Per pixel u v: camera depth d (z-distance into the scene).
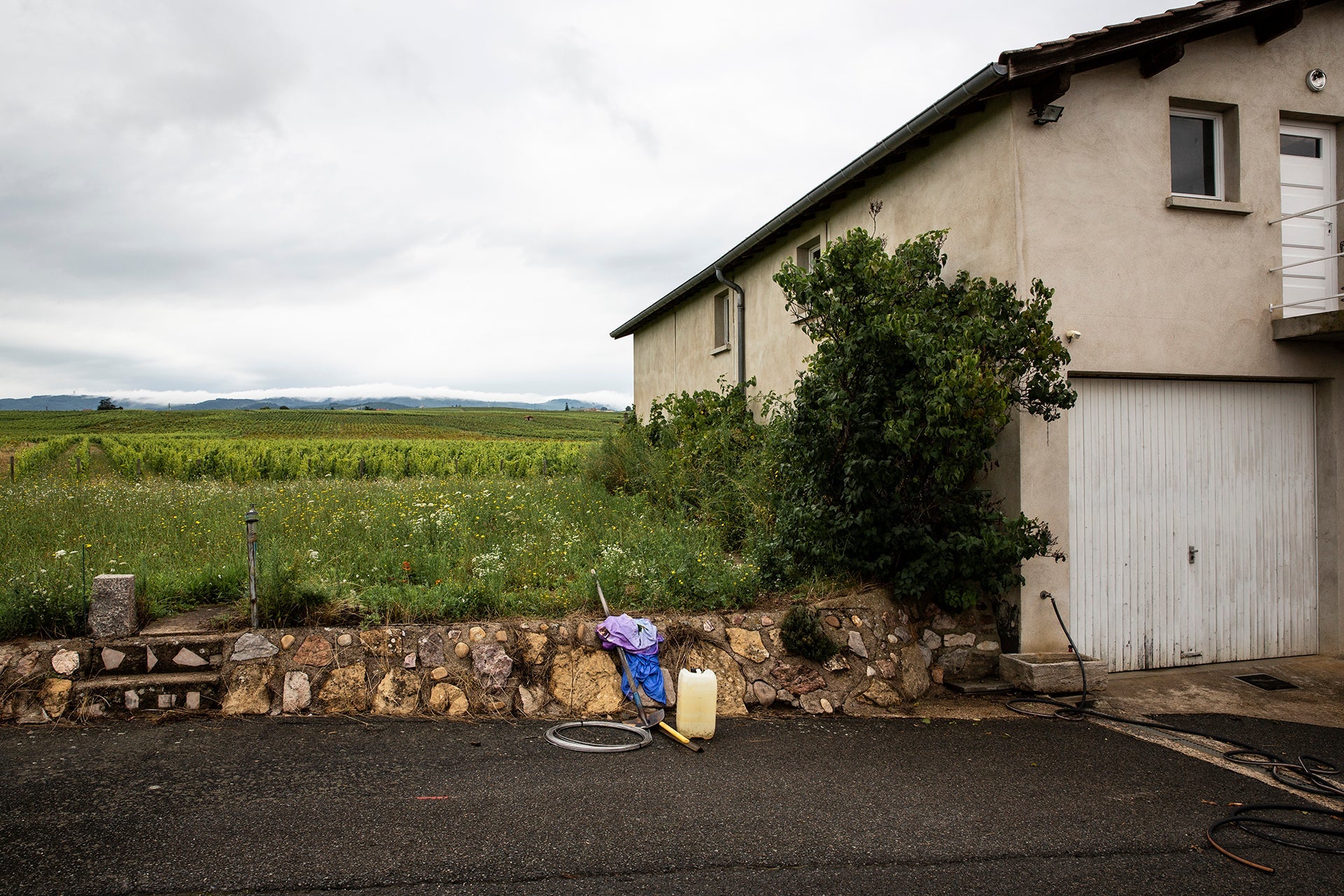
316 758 4.50
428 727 5.09
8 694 4.92
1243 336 7.19
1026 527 5.99
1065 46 6.16
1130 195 6.82
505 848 3.49
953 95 6.56
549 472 20.45
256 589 5.73
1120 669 6.94
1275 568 7.48
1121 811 4.13
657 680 5.58
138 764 4.34
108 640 5.25
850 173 8.27
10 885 3.07
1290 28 6.95
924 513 6.45
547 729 5.12
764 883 3.25
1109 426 6.91
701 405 11.75
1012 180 6.47
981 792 4.35
